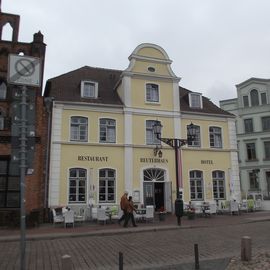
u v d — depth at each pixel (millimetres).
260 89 51938
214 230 17812
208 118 30672
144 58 28906
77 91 27609
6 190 20938
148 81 28828
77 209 24719
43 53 23250
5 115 21594
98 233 16922
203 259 10547
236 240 14234
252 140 51594
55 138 25172
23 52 23109
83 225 21000
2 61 22578
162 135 28312
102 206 24688
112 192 26094
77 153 25594
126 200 19625
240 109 52938
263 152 50562
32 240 15578
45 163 24453
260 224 20328
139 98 28234
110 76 32000
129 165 26750
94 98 27281
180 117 29344
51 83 27922
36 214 20047
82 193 25297
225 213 27734
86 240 15352
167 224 20500
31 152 7984
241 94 53344
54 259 11180
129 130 27328
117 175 26344
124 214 19781
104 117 26953
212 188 29422
